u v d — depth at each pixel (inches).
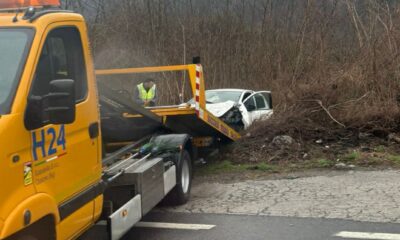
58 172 155.9
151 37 829.8
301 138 421.4
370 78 455.2
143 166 228.1
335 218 246.8
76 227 168.2
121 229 193.6
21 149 136.3
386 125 426.6
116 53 813.9
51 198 149.0
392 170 346.3
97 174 184.7
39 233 150.3
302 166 371.2
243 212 264.4
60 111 142.2
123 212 195.6
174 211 271.6
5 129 130.7
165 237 231.0
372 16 507.8
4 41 149.5
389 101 436.1
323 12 632.4
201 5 877.2
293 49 683.4
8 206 129.6
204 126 349.7
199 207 277.7
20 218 131.8
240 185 326.0
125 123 283.7
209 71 800.9
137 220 209.9
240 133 448.5
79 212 169.6
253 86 759.7
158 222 253.0
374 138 419.5
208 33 828.6
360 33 512.1
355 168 358.3
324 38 590.9
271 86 612.4
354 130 429.4
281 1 823.1
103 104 257.9
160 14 846.5
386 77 452.4
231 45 814.5
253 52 778.8
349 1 542.3
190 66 319.3
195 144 374.9
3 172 128.4
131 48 822.5
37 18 155.1
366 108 434.9
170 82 642.8
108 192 207.2
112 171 210.2
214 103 499.5
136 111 272.5
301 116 440.1
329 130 429.1
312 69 522.3
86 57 180.4
